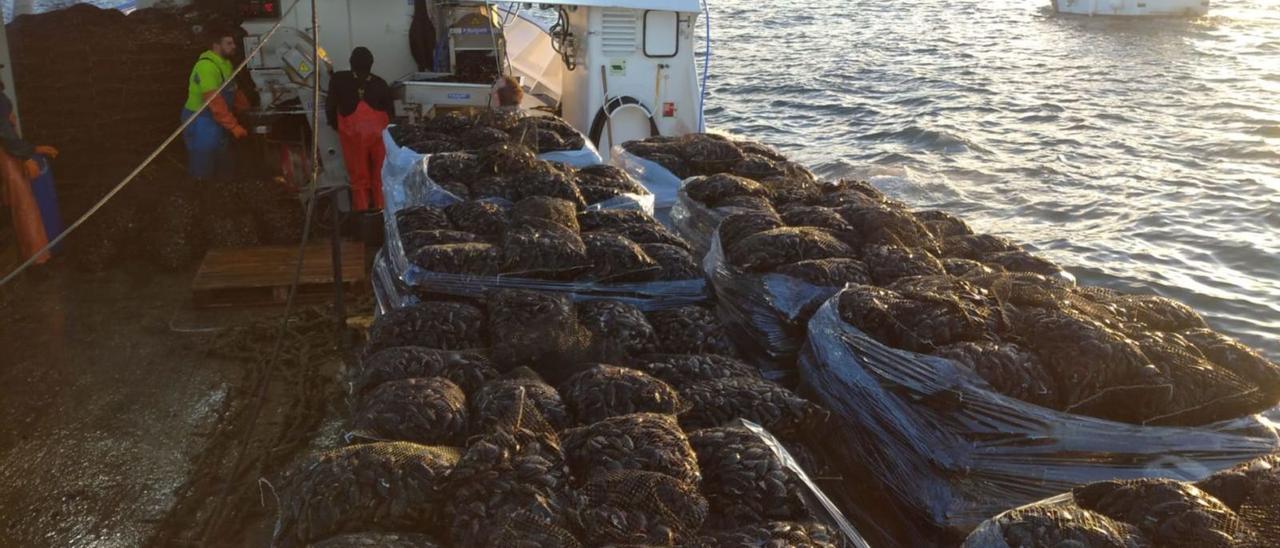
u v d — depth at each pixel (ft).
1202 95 79.71
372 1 33.47
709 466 10.21
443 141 23.21
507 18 47.42
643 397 11.41
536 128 23.44
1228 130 65.00
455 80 33.73
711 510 9.87
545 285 15.37
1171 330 12.76
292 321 24.17
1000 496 11.17
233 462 18.20
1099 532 8.27
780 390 12.13
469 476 9.57
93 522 16.43
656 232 17.19
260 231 29.40
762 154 23.82
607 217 17.67
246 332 23.57
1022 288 12.94
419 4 33.68
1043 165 55.72
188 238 28.32
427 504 9.62
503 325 13.52
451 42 34.76
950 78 88.22
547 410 11.22
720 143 23.49
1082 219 45.32
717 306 15.93
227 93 30.91
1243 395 11.21
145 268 28.07
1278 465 9.14
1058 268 15.61
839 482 11.96
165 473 17.95
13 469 17.90
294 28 31.14
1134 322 12.58
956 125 67.00
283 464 18.13
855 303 12.62
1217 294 35.40
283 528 9.88
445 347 13.62
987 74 91.25
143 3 35.88
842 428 12.30
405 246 16.51
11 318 24.44
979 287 13.07
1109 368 11.07
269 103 30.86
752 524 9.55
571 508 9.27
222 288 25.17
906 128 65.00
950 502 11.22
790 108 73.87
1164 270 38.24
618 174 20.72
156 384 21.30
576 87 38.50
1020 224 44.91
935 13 145.89
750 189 18.99
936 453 11.26
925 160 57.36
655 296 15.60
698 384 12.29
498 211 17.74
